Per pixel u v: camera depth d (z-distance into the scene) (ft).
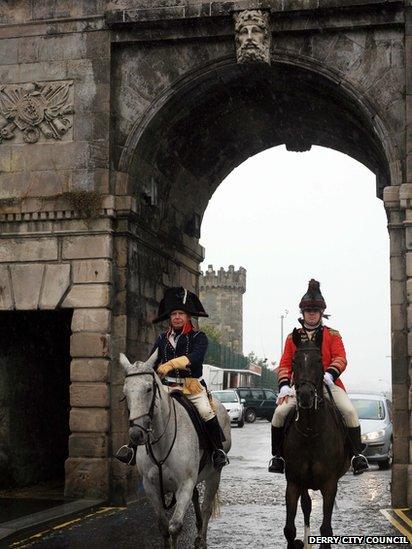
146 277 61.77
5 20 60.29
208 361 211.61
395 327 53.26
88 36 58.95
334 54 56.39
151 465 33.47
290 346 36.52
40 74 59.41
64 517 47.93
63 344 69.05
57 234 57.41
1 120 59.41
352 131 65.05
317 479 33.88
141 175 60.34
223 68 57.72
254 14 55.57
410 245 52.85
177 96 58.85
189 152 66.95
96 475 54.70
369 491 61.93
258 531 44.19
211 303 319.06
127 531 44.19
